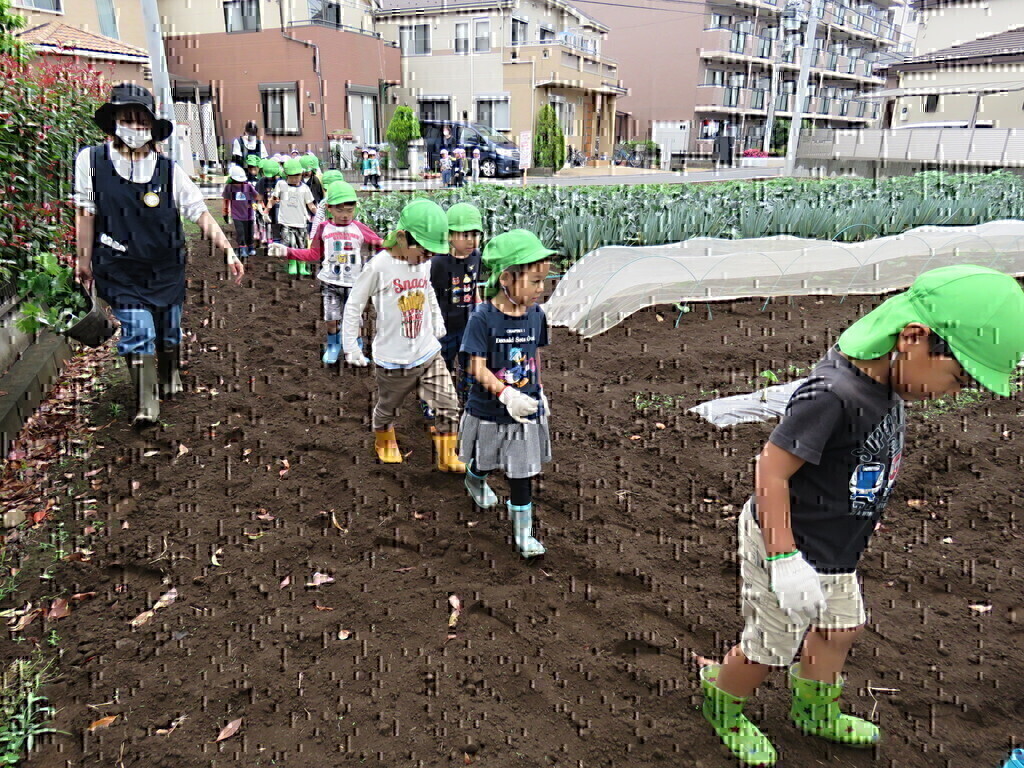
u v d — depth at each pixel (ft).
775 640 6.82
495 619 9.48
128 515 11.56
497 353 10.18
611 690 8.32
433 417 14.75
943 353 5.39
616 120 128.47
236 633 9.05
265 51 72.18
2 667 8.42
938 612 9.78
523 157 62.08
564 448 14.39
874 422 5.98
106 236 13.46
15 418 13.99
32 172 15.90
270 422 15.21
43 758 7.24
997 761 7.48
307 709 7.89
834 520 6.45
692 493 12.74
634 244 29.30
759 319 23.34
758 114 132.57
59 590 9.81
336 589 9.97
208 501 12.07
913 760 7.50
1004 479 13.12
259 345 20.21
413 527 11.57
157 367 15.81
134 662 8.54
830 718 7.61
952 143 66.54
